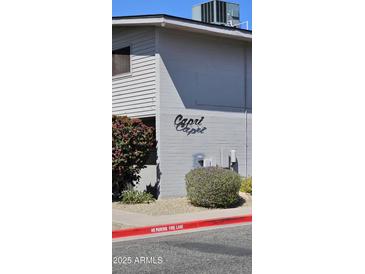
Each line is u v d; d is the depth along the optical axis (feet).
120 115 46.21
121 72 45.98
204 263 29.53
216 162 47.65
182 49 47.11
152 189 46.16
